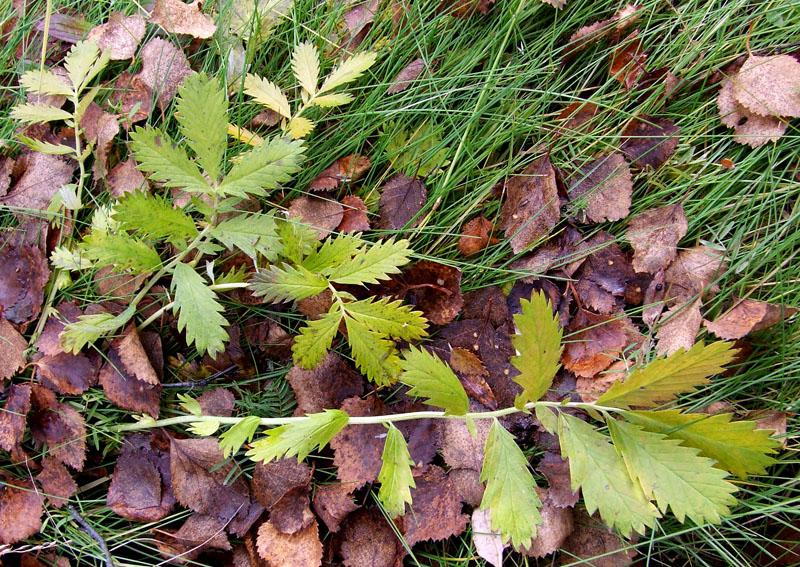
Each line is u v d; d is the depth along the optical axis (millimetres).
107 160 604
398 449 533
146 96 619
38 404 561
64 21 628
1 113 618
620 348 594
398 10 637
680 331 596
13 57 630
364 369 559
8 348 562
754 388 598
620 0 638
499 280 609
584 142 627
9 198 592
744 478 527
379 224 613
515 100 626
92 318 552
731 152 628
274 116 623
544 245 611
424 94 619
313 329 545
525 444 594
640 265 607
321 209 606
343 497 570
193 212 595
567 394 596
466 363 594
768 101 613
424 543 584
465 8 635
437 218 615
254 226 542
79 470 558
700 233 616
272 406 592
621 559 579
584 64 644
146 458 568
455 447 583
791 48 625
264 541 559
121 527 568
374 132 633
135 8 633
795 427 589
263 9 633
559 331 518
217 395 582
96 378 566
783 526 584
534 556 576
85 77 604
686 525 583
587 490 520
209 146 525
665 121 625
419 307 597
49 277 576
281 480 569
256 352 599
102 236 531
